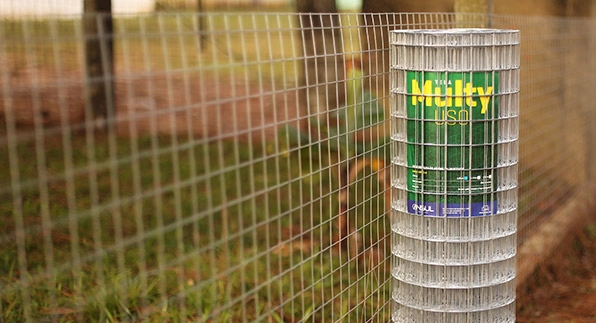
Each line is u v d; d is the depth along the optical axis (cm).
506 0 896
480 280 435
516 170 443
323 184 780
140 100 1263
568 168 807
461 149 420
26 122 912
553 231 714
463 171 422
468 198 426
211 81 1397
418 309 439
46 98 909
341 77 938
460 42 411
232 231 713
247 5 1431
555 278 689
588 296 657
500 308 442
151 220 716
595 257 762
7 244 579
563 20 755
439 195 426
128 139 1034
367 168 623
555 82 737
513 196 444
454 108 416
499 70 419
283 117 1247
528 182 671
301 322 449
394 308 456
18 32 704
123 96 1274
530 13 905
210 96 1330
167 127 1171
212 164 948
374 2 782
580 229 804
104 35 260
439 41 412
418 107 421
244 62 339
